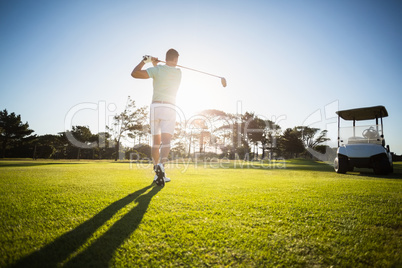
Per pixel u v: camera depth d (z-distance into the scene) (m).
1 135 46.44
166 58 3.26
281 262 0.91
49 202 1.71
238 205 1.74
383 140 6.80
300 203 1.84
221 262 0.91
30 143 48.75
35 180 3.00
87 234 1.12
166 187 2.58
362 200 1.99
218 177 4.07
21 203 1.65
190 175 4.42
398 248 1.03
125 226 1.24
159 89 3.09
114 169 5.71
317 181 3.60
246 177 4.18
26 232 1.11
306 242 1.08
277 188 2.67
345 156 6.53
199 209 1.61
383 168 5.96
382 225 1.32
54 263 0.85
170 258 0.92
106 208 1.58
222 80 4.18
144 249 0.99
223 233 1.18
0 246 0.95
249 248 1.02
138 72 3.07
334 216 1.49
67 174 4.00
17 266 0.81
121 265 0.86
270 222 1.36
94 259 0.89
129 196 2.00
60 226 1.21
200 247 1.02
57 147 43.59
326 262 0.91
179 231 1.19
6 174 3.85
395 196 2.18
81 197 1.91
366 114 7.99
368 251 1.00
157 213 1.49
